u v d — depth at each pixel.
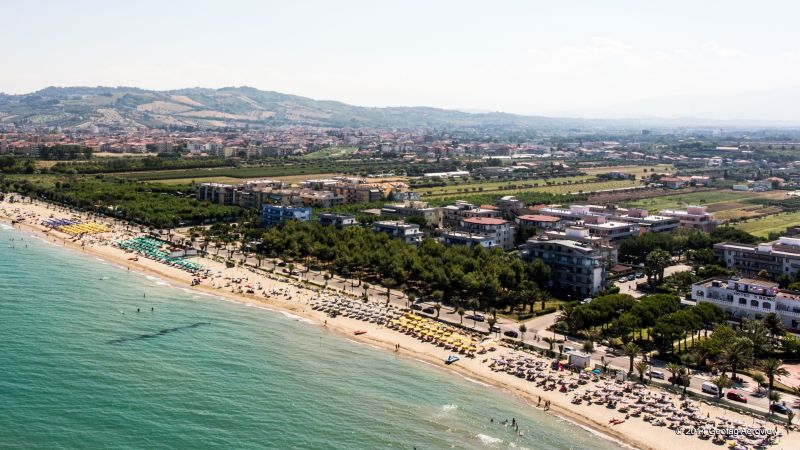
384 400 183.75
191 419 167.25
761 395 187.62
